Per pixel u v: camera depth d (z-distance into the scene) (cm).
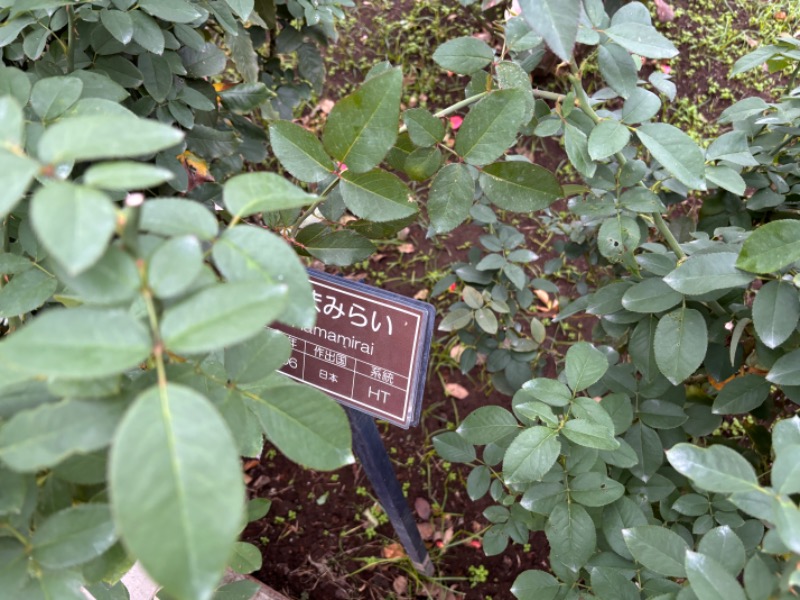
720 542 87
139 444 46
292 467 250
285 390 71
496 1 160
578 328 268
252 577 225
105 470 66
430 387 264
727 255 104
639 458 134
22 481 61
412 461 250
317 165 95
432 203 105
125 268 55
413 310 124
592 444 109
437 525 237
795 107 145
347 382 138
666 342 116
